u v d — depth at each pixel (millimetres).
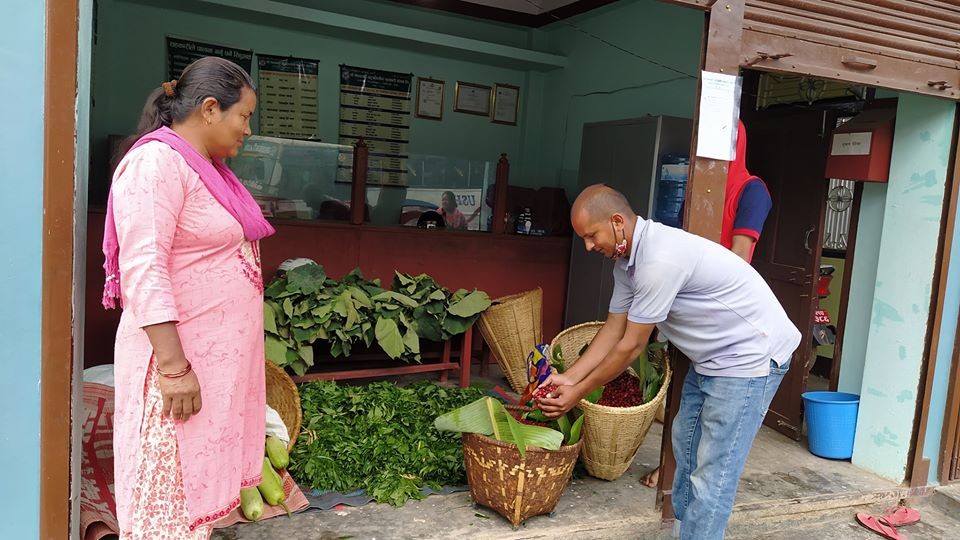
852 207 4105
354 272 4559
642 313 2377
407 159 6504
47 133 1802
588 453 3154
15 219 1806
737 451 2471
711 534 2500
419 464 3098
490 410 2701
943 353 3486
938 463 3566
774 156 4418
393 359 4695
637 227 2387
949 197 3367
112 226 1750
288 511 2652
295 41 6262
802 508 3264
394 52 6574
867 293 3906
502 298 4738
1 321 1816
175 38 5891
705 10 2711
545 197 5926
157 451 1800
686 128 4734
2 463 1859
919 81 3145
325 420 3445
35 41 1778
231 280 1895
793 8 2852
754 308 2406
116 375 1853
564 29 6746
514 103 7117
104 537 2467
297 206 5684
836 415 3754
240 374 1938
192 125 1848
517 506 2645
